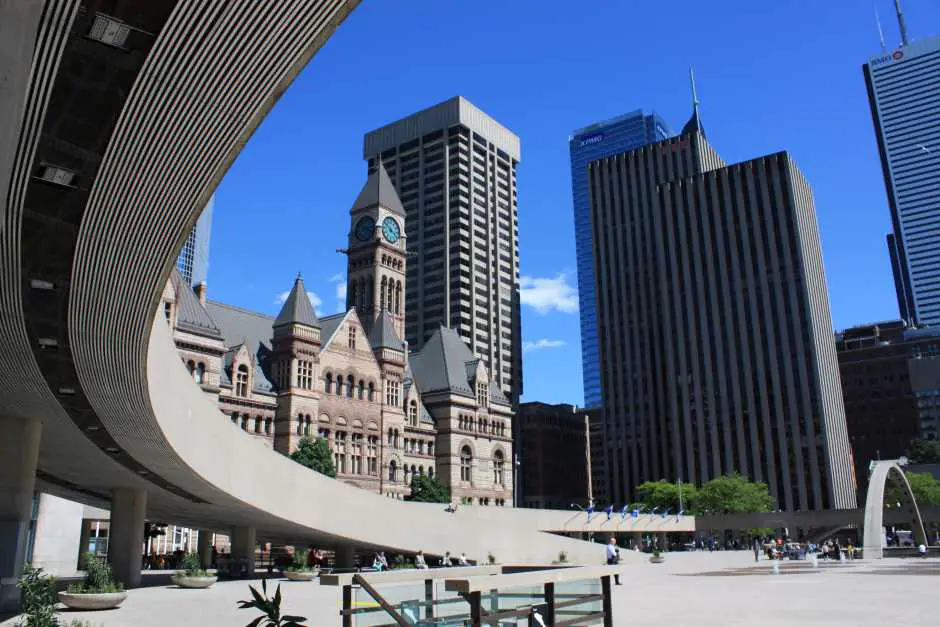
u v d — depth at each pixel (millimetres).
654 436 174000
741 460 154000
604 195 199000
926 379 156250
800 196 165250
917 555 70375
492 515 66938
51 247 15961
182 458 31000
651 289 184250
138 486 40281
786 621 21375
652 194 191250
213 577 38406
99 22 10227
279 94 12078
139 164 13305
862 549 67750
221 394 79812
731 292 163000
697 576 45844
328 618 23500
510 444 126312
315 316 91875
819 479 145500
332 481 45156
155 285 17453
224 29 10492
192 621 23594
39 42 10453
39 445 32969
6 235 15336
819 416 148625
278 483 40781
